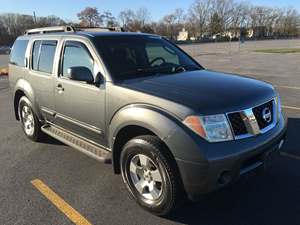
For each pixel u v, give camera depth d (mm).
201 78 3830
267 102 3449
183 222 3348
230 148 2961
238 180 3107
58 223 3377
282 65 18375
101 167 4688
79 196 3896
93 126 4086
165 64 4383
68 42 4488
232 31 106750
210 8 105000
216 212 3486
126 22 97250
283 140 3705
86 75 3889
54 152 5309
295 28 111875
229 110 3055
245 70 16281
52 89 4742
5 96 10883
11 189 4102
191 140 2922
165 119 3064
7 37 86125
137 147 3326
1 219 3463
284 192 3818
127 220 3406
